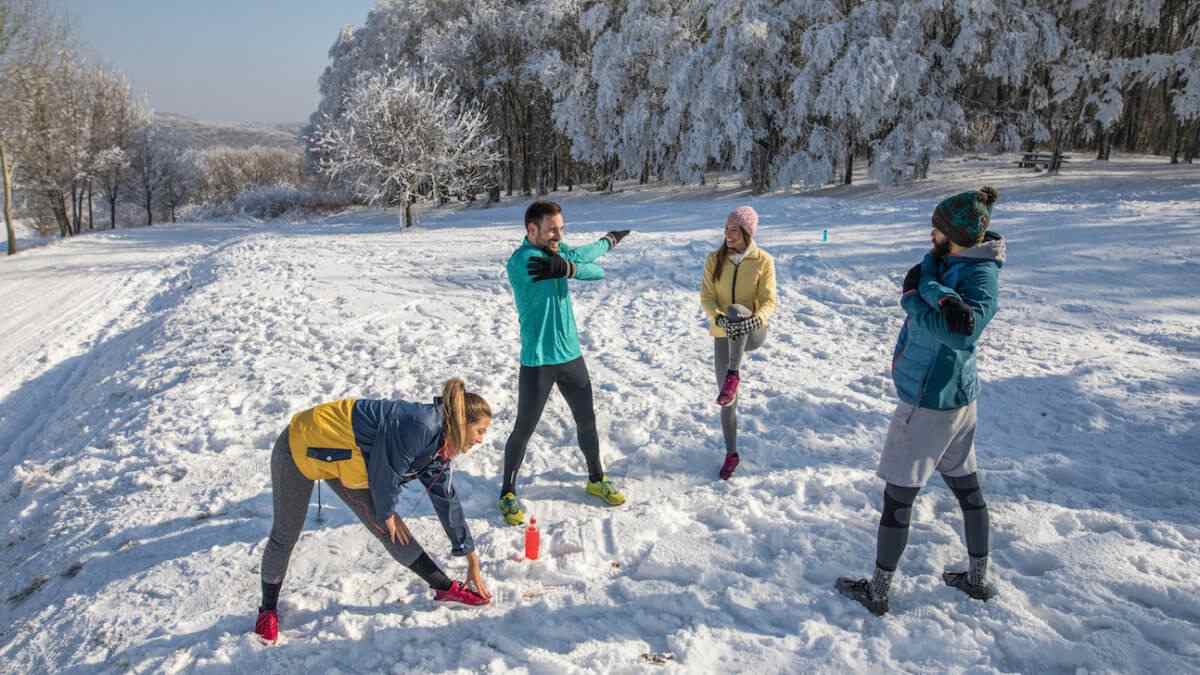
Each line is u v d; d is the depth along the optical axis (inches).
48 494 213.6
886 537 130.1
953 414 124.1
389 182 1229.1
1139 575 136.1
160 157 2218.3
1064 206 724.7
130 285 704.4
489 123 1913.1
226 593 151.3
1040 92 1365.7
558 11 1685.5
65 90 1705.2
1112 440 200.7
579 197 1690.5
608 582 149.1
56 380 398.0
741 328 177.6
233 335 366.0
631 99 1571.1
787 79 1389.0
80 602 152.9
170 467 215.8
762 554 155.3
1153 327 306.8
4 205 1191.6
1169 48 1546.5
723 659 123.9
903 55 1229.1
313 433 129.0
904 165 1273.4
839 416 225.6
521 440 175.2
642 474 197.9
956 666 119.3
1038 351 284.2
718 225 804.6
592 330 353.7
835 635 127.8
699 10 1433.3
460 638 133.2
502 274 518.6
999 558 148.3
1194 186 997.2
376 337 352.8
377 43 2183.8
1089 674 114.4
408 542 135.9
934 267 120.8
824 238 572.7
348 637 134.4
